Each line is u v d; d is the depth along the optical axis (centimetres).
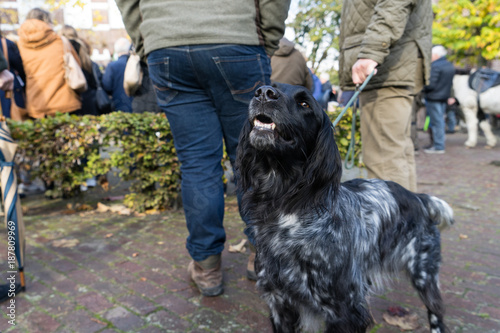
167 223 410
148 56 239
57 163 444
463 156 819
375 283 222
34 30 462
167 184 454
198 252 251
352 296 187
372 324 228
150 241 357
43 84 485
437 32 1288
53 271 296
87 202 494
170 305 249
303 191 181
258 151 188
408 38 284
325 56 1714
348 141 475
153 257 322
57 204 483
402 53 284
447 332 219
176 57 224
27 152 431
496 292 263
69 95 499
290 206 183
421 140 1111
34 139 429
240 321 232
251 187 199
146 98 528
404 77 285
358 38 293
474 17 1212
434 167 705
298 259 183
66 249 338
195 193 243
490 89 880
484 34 1210
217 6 221
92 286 273
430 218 239
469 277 284
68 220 421
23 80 495
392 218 216
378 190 223
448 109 1248
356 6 288
